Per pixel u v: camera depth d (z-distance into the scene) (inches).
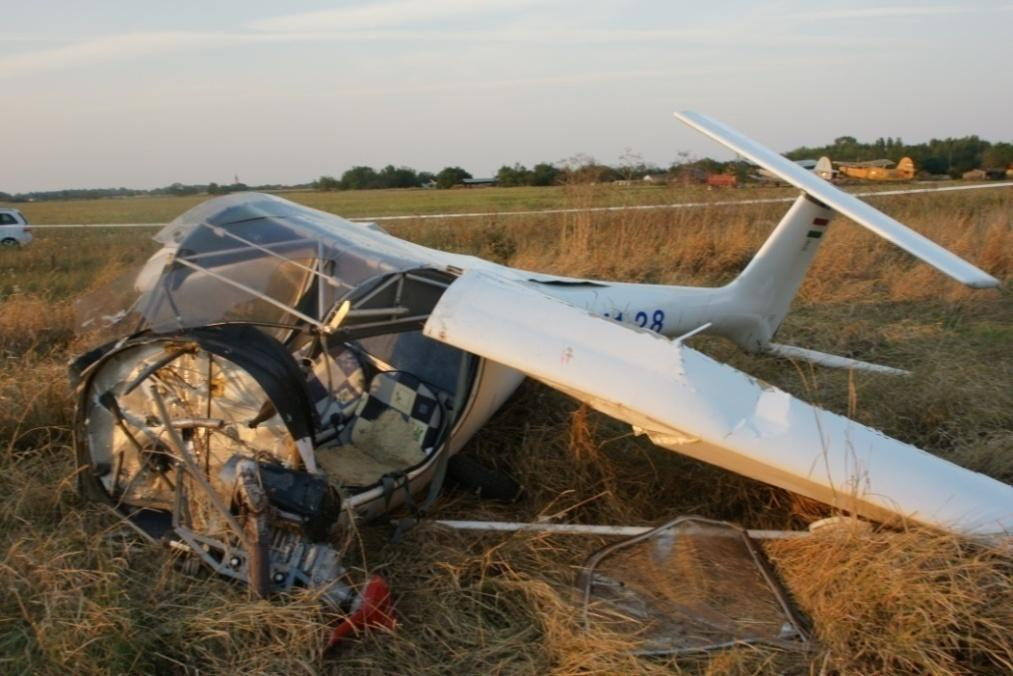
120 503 126.4
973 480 119.1
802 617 110.3
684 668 102.0
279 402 112.0
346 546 116.8
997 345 245.3
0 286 331.3
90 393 123.1
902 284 313.9
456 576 117.5
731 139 207.8
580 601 113.3
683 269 362.9
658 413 114.8
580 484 149.3
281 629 101.2
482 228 455.8
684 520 132.7
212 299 139.0
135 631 100.4
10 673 95.0
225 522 114.6
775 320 231.3
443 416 144.6
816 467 113.6
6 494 134.8
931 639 99.1
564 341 121.9
